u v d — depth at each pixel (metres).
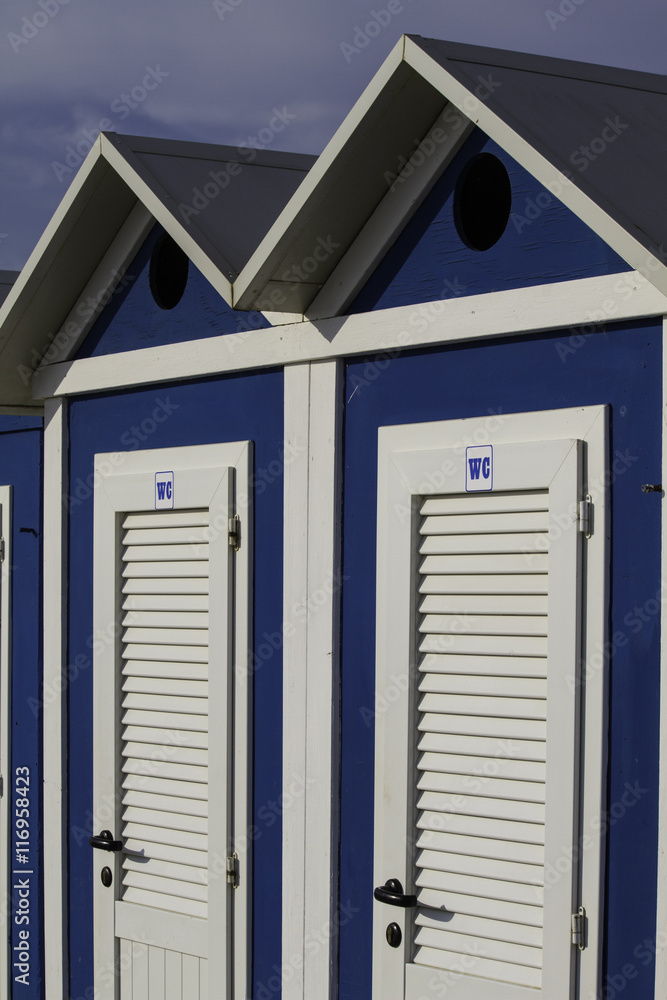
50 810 3.95
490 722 2.77
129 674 3.65
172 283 3.79
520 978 2.68
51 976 3.91
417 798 2.90
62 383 3.94
